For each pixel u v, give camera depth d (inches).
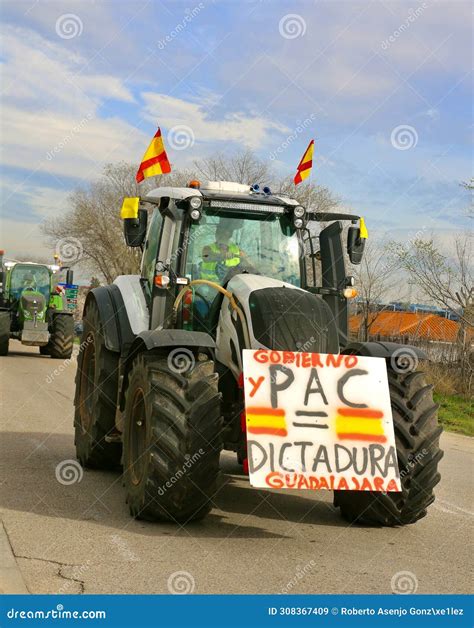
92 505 235.5
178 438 206.2
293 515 239.5
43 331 841.5
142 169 300.4
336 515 243.3
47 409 455.8
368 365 219.5
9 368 714.8
